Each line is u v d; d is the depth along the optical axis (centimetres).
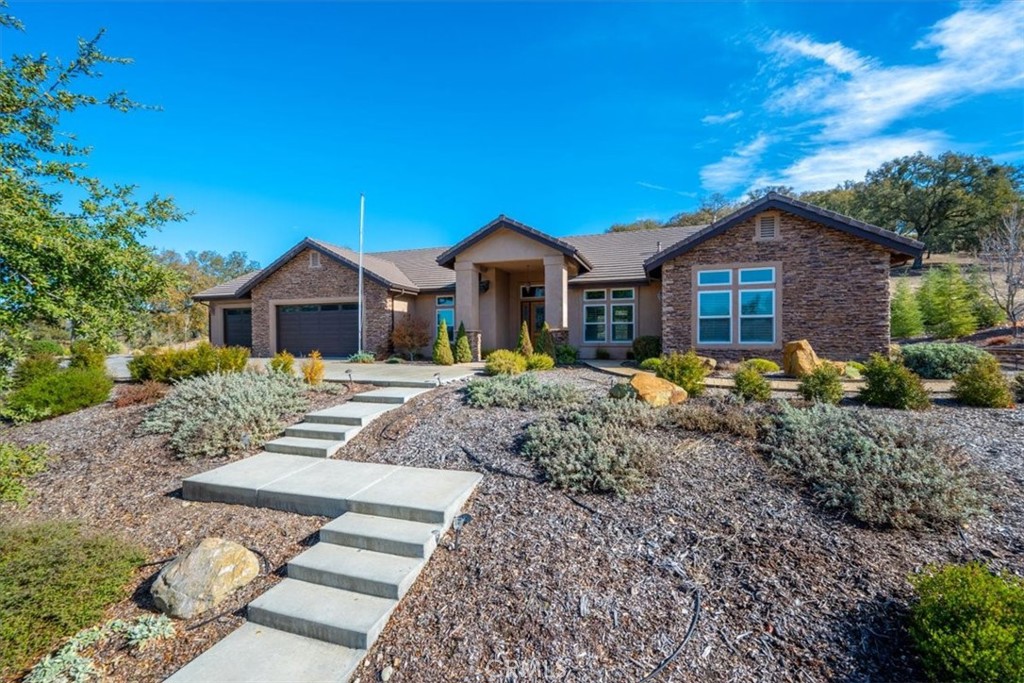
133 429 821
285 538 474
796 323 1357
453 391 941
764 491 470
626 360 1694
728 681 283
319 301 2097
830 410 626
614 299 1861
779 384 992
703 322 1441
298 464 634
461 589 380
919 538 391
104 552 427
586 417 641
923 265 4381
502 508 480
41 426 895
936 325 2328
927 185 4953
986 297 2328
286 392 918
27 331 472
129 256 500
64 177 505
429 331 2134
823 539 396
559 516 456
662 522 433
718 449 566
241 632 357
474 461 591
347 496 505
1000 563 359
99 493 616
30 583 372
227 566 407
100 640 351
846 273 1312
